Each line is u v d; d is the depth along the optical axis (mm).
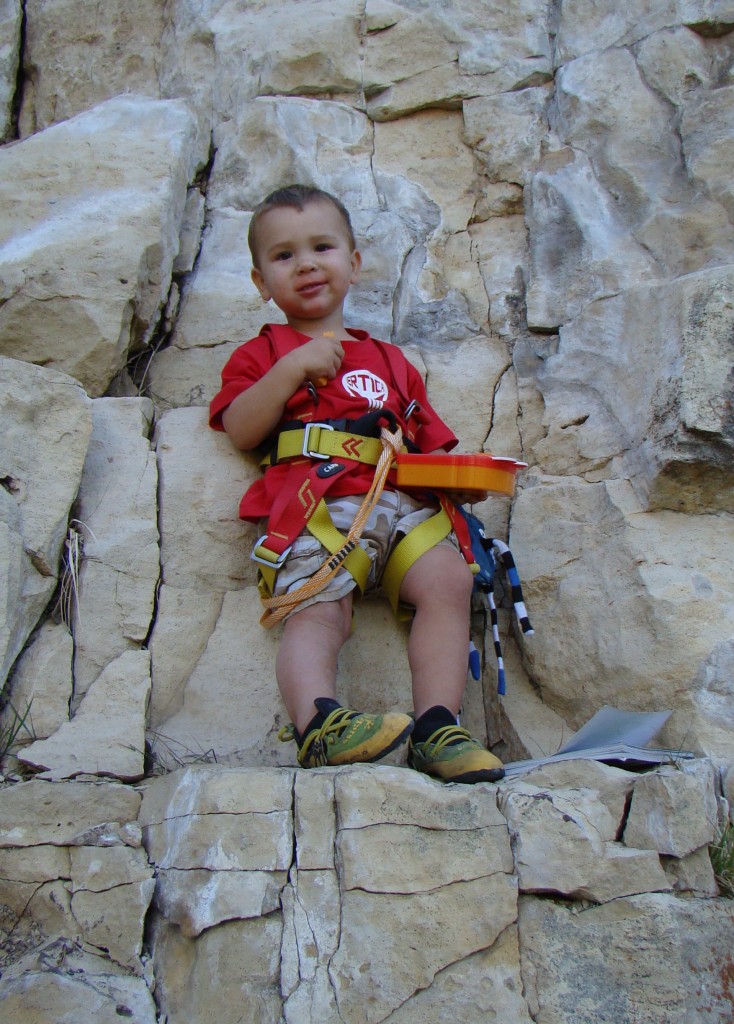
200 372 3189
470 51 3602
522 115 3504
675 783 2096
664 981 1924
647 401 2756
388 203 3473
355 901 1952
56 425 2633
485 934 1937
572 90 3408
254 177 3549
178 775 2150
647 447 2689
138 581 2668
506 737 2668
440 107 3604
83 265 2971
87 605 2602
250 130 3596
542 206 3314
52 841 2107
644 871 2012
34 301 2936
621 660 2547
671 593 2537
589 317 3084
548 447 2988
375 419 2635
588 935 1954
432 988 1898
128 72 3930
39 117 3973
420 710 2357
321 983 1896
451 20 3637
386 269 3350
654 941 1948
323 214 2904
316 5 3742
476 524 2740
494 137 3504
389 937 1926
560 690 2646
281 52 3658
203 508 2775
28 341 2938
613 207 3229
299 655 2379
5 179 3180
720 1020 1925
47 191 3154
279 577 2518
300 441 2646
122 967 1985
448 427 3043
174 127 3338
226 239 3441
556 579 2734
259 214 2943
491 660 2752
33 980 1932
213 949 1934
